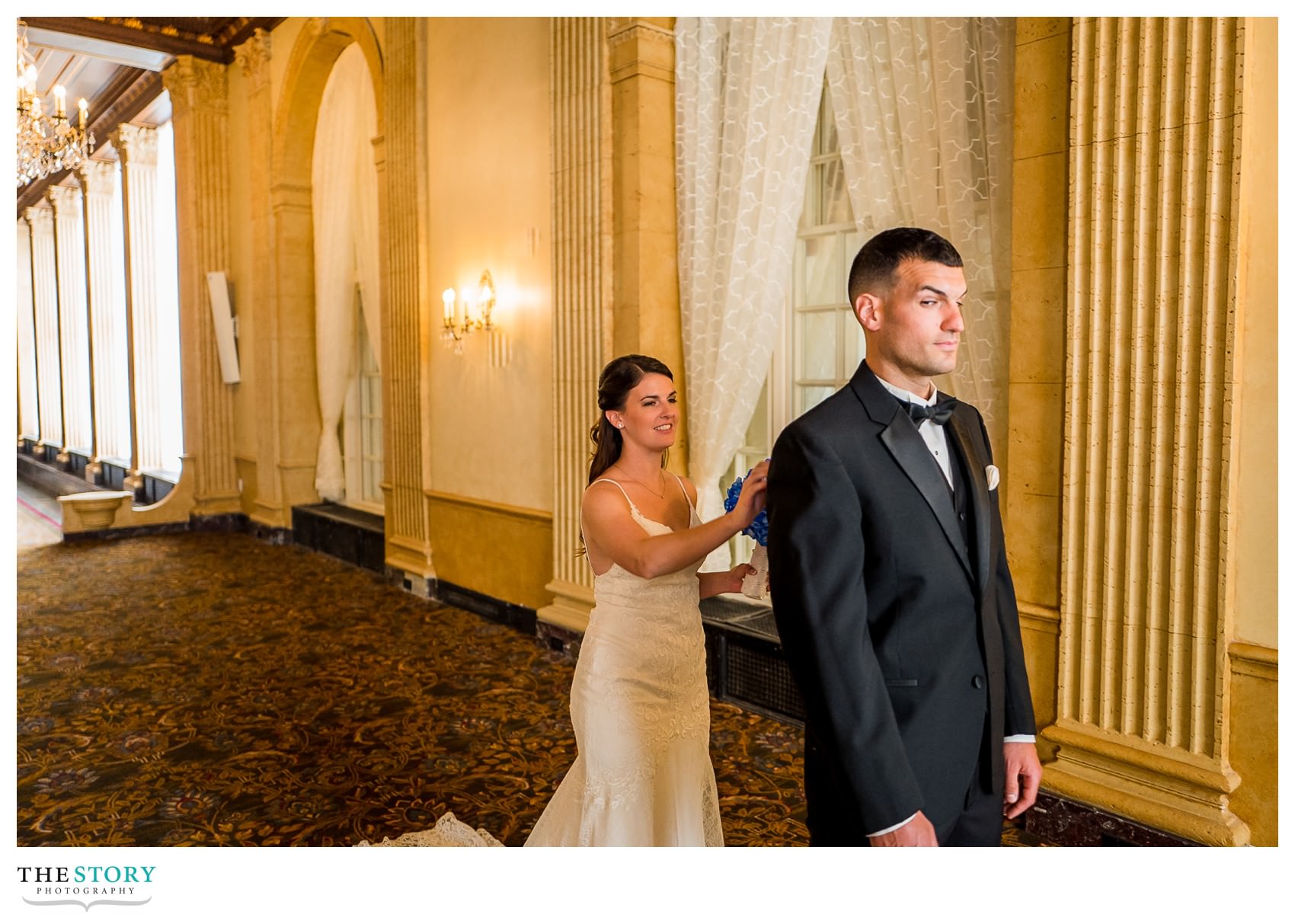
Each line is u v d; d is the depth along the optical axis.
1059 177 3.31
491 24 6.29
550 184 5.63
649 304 5.10
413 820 3.55
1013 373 3.48
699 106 4.97
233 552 9.58
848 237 4.69
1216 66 2.80
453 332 6.73
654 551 2.29
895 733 1.64
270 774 4.00
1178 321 2.94
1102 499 3.18
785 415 5.06
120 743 4.37
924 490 1.75
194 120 10.80
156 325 13.73
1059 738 3.28
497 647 5.92
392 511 7.86
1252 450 2.82
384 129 7.69
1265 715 2.83
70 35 9.88
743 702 4.77
